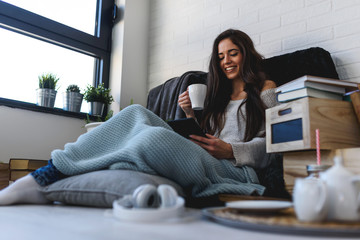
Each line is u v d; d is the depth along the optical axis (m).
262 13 2.39
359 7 1.96
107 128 1.27
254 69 1.89
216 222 0.76
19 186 1.14
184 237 0.60
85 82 2.85
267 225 0.62
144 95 3.06
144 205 0.83
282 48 2.25
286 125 1.32
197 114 2.10
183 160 1.13
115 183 1.00
